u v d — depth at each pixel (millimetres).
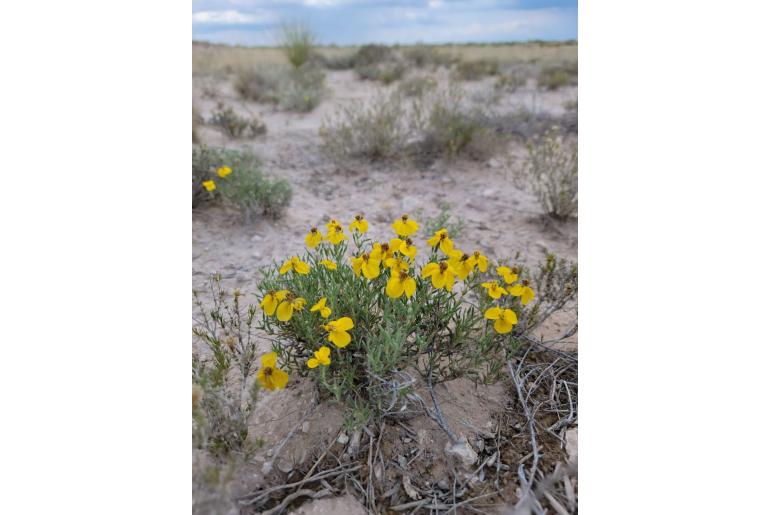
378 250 2115
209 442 1890
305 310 2137
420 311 2291
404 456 2082
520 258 3832
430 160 5887
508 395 2416
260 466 2020
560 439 2178
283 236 4141
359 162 5883
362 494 1931
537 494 1919
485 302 2350
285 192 4480
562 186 4414
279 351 2238
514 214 4602
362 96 10445
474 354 2252
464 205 4812
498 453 2105
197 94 9859
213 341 2309
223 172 4016
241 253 3865
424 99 7863
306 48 12531
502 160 5875
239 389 2398
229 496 1812
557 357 2672
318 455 2074
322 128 6234
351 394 2215
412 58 15789
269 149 6352
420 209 4480
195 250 3869
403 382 2156
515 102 9484
